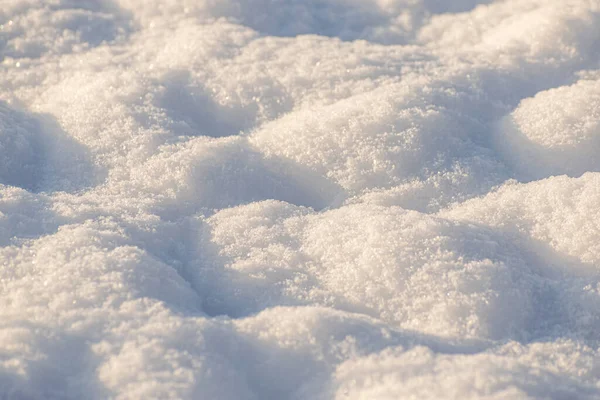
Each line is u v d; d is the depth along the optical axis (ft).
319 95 12.60
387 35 15.70
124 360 6.77
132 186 10.44
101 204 9.88
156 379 6.57
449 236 8.95
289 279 8.71
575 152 10.91
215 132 12.28
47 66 13.88
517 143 11.41
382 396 6.48
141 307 7.57
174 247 9.43
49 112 12.30
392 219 9.32
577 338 7.86
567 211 9.46
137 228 9.34
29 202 9.59
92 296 7.70
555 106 11.72
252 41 14.40
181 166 10.55
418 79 12.76
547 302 8.46
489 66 13.56
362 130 11.16
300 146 11.13
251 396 6.90
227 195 10.43
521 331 7.97
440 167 10.80
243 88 12.80
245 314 8.25
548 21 14.34
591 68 13.69
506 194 10.21
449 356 7.06
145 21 15.61
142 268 8.29
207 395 6.57
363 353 7.13
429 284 8.29
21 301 7.72
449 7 16.34
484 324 7.88
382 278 8.48
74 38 14.80
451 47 15.11
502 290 8.24
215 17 15.64
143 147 11.02
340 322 7.46
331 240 9.20
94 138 11.32
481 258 8.70
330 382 6.90
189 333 7.17
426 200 10.39
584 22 14.20
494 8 15.90
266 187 10.71
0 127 11.35
